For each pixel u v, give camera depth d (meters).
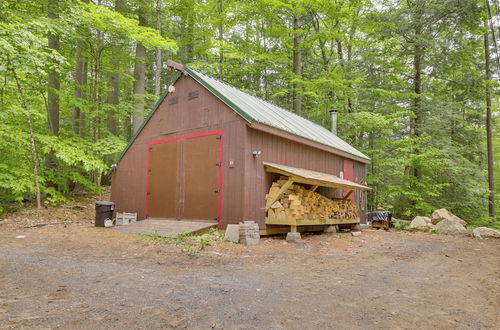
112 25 12.18
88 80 17.52
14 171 10.78
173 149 10.13
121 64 16.23
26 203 12.38
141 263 5.22
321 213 9.67
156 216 10.31
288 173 8.48
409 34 17.84
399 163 17.00
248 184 8.31
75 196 14.54
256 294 3.72
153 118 10.98
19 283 3.94
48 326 2.68
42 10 11.73
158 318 2.91
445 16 16.34
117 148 12.91
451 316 3.24
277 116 10.81
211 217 8.82
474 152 19.27
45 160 13.04
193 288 3.89
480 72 17.58
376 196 19.00
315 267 5.37
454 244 8.50
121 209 11.59
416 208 16.67
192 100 9.83
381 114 18.77
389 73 19.08
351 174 13.91
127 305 3.23
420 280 4.70
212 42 20.50
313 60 23.67
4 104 12.02
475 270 5.49
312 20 20.14
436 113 17.28
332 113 17.27
